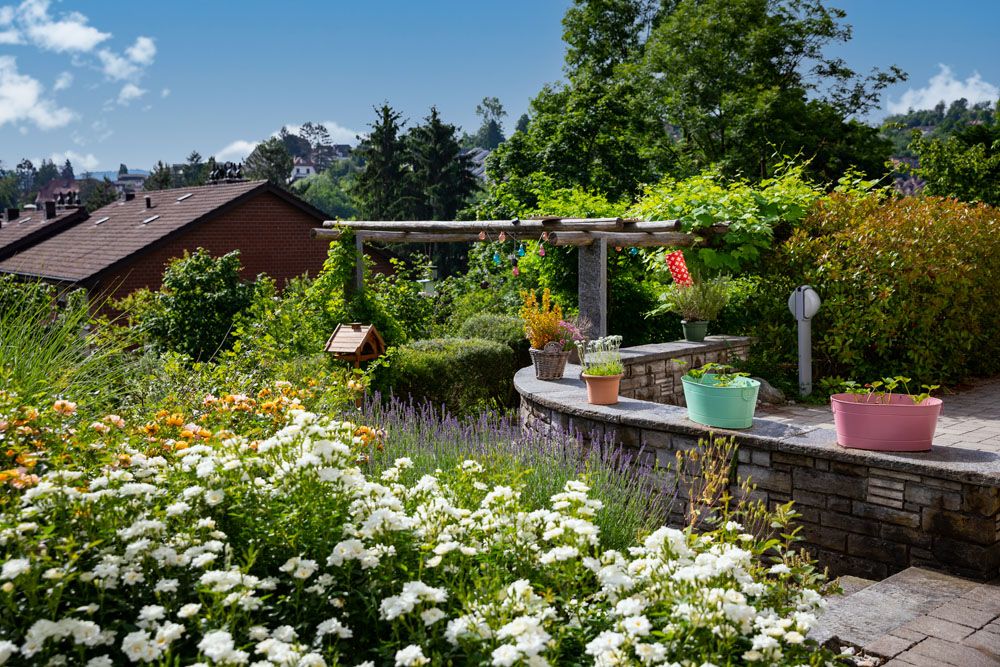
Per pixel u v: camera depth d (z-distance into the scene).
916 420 4.71
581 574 2.73
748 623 2.34
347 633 2.36
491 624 2.34
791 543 5.05
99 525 2.70
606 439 5.99
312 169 155.62
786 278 9.09
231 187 25.16
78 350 5.06
